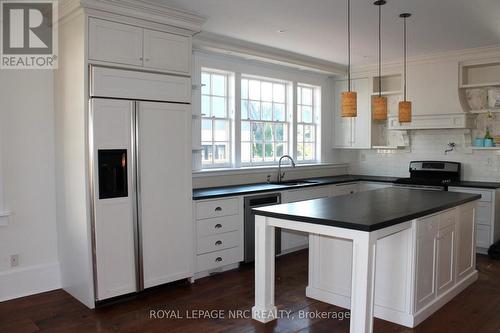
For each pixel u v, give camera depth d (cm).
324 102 639
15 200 358
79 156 330
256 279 314
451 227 350
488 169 530
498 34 439
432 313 325
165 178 366
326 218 266
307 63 556
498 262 463
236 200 431
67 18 337
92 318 317
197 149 448
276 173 562
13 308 336
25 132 362
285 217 284
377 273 317
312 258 357
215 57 484
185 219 383
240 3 342
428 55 534
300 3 342
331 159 656
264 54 498
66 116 349
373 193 399
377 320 314
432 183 523
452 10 360
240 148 520
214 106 498
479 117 535
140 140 346
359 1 337
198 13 367
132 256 348
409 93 558
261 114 557
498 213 496
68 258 363
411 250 297
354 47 495
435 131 572
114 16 327
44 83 369
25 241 365
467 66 520
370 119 605
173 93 367
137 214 347
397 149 612
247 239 441
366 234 246
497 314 325
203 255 404
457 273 368
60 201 371
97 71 319
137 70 343
